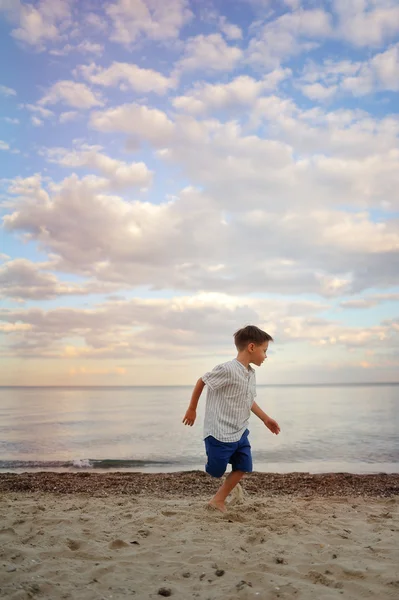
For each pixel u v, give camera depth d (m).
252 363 4.67
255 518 4.33
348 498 5.71
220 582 2.78
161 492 6.32
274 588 2.67
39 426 20.64
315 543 3.51
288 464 10.55
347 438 15.30
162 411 33.09
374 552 3.31
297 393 81.38
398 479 7.24
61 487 6.68
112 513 4.55
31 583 2.68
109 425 21.09
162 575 2.89
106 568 2.97
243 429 4.50
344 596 2.57
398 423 20.94
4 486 6.77
